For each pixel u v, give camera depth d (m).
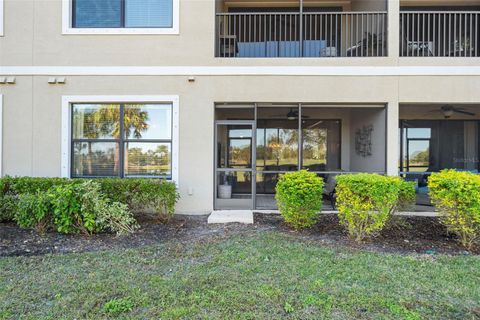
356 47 7.88
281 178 5.93
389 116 6.99
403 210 5.69
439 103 7.10
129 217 5.55
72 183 5.78
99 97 7.02
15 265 3.78
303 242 4.77
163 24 7.12
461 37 8.63
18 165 7.03
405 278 3.46
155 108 7.22
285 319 2.63
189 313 2.71
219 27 7.80
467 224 4.69
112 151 7.21
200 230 5.59
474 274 3.61
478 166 10.53
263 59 7.04
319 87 7.03
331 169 10.18
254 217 6.57
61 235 5.11
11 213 6.00
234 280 3.35
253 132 7.23
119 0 7.10
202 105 7.06
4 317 2.65
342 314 2.72
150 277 3.44
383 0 7.50
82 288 3.16
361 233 4.93
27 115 7.03
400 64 6.97
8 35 7.00
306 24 8.95
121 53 7.03
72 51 7.02
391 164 7.02
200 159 7.07
